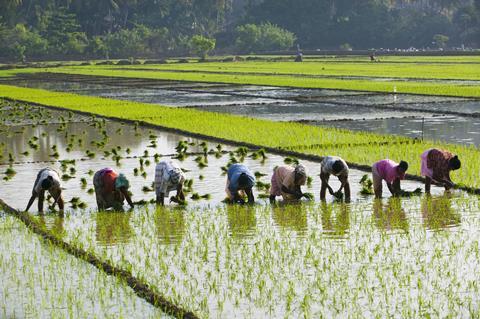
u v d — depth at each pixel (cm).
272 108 10069
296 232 3750
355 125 7956
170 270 3189
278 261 3275
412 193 4531
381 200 4419
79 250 3453
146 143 6925
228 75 19025
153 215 4147
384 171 4459
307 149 6219
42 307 2812
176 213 4191
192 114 9150
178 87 14738
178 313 2712
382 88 13038
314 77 17288
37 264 3297
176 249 3488
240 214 4134
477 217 3988
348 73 18800
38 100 11831
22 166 5838
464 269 3131
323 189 4466
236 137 6988
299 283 3002
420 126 7762
